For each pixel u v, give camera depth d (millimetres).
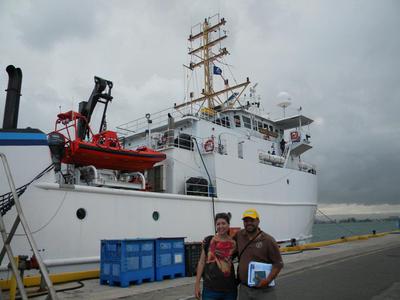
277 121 23188
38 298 8211
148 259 10289
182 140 16047
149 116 16938
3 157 7391
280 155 22516
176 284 9859
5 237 6285
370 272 11195
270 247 4312
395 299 7480
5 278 9312
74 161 12289
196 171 15953
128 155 13102
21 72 11008
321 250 19031
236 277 4625
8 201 9609
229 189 16359
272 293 4281
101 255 10180
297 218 20641
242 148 18281
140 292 8719
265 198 18391
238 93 22016
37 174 10242
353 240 26844
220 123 19625
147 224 12625
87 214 11086
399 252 17094
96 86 13406
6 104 10688
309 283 9461
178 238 11273
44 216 10156
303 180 21828
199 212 14586
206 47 23031
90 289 9250
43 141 10547
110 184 12414
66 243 10516
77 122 13477
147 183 15250
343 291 8352
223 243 4504
